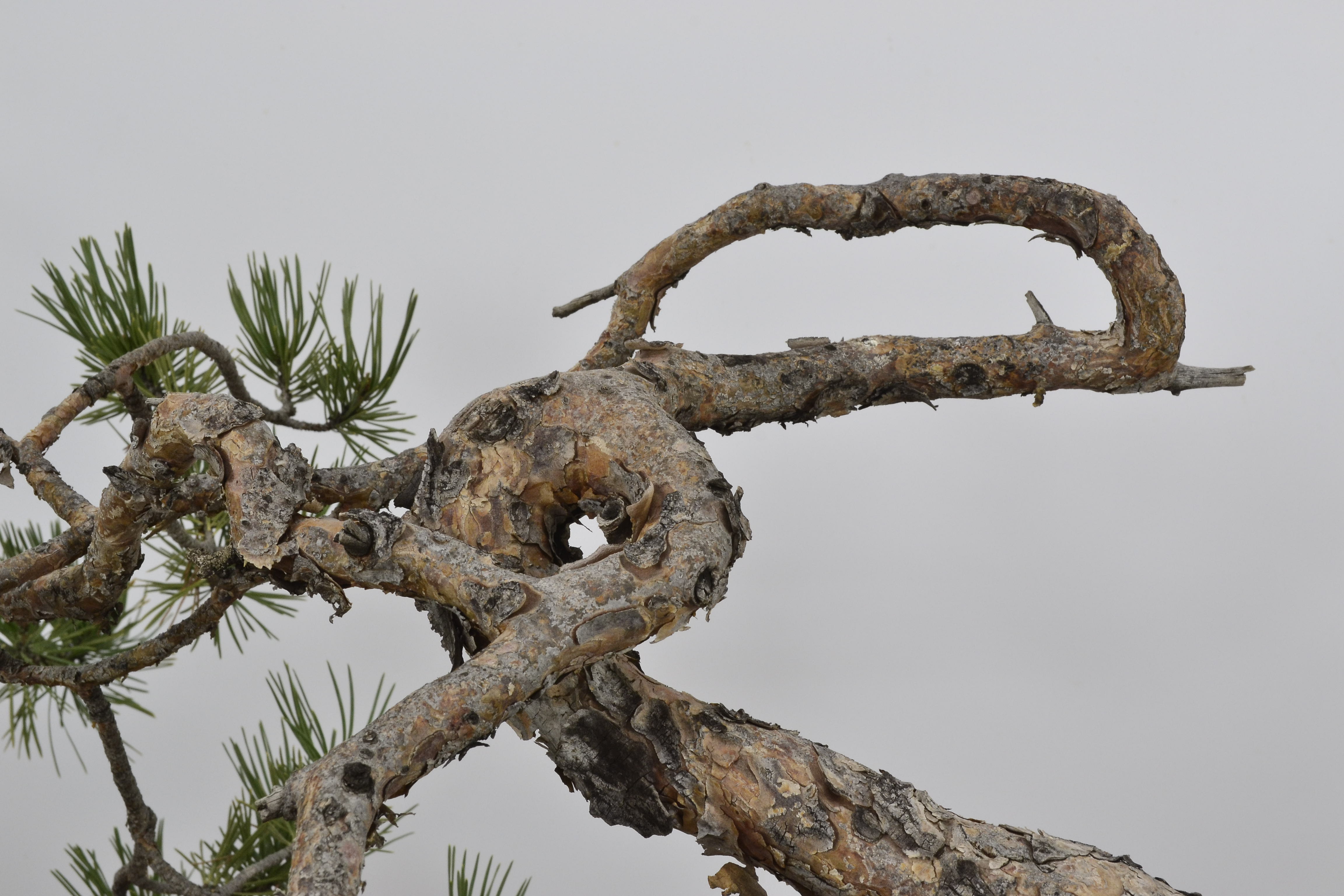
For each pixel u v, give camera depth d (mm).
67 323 1982
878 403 1864
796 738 1771
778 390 1840
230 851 2014
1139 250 1845
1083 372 1859
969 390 1861
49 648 1997
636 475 1771
